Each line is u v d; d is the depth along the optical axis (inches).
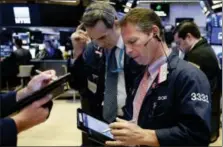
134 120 51.8
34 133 191.9
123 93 65.6
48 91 35.7
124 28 48.1
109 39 64.8
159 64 49.5
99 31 63.1
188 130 44.8
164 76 48.0
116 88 66.3
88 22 62.8
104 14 62.2
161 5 431.5
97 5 63.5
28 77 310.3
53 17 121.9
